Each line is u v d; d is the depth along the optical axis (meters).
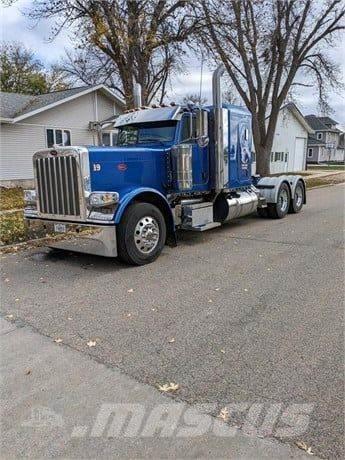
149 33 13.83
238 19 16.72
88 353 3.39
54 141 19.27
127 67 14.27
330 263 5.96
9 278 5.54
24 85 36.94
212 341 3.56
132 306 4.42
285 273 5.51
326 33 19.12
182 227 7.27
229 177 8.05
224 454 2.25
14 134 17.80
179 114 7.06
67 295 4.82
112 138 8.34
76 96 19.36
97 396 2.79
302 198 11.36
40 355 3.38
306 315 4.09
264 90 19.92
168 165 6.96
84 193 5.70
